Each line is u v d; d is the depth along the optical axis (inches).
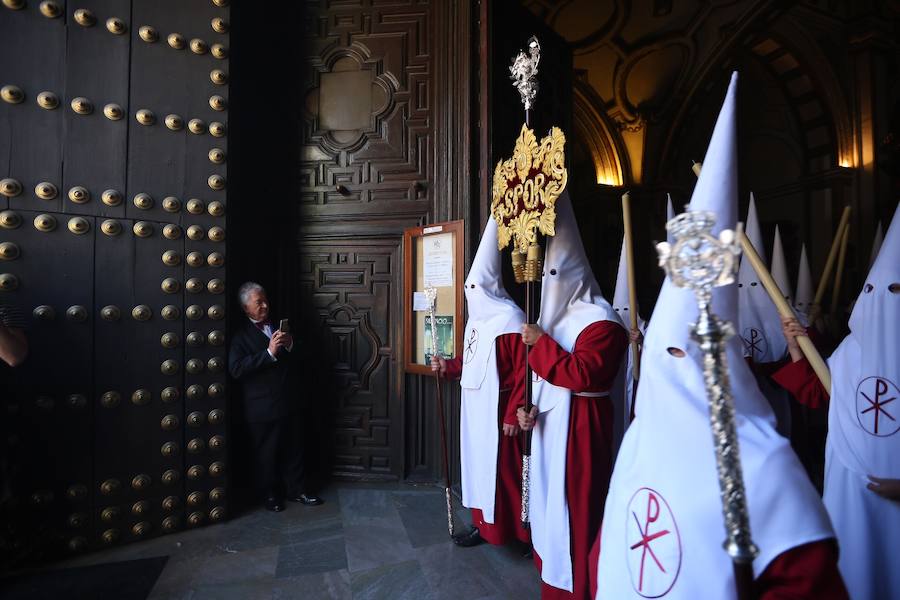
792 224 348.5
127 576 99.6
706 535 35.6
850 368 60.1
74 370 110.6
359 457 157.6
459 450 147.0
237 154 151.0
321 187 161.2
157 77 121.6
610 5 337.1
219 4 128.1
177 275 122.9
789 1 295.6
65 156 111.4
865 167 313.3
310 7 162.7
